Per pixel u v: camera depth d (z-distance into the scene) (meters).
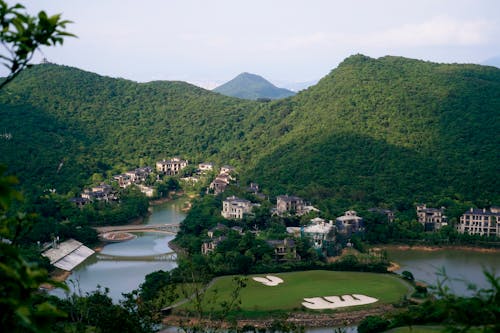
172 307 139.12
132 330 62.00
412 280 177.50
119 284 172.25
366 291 164.12
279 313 143.25
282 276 180.00
